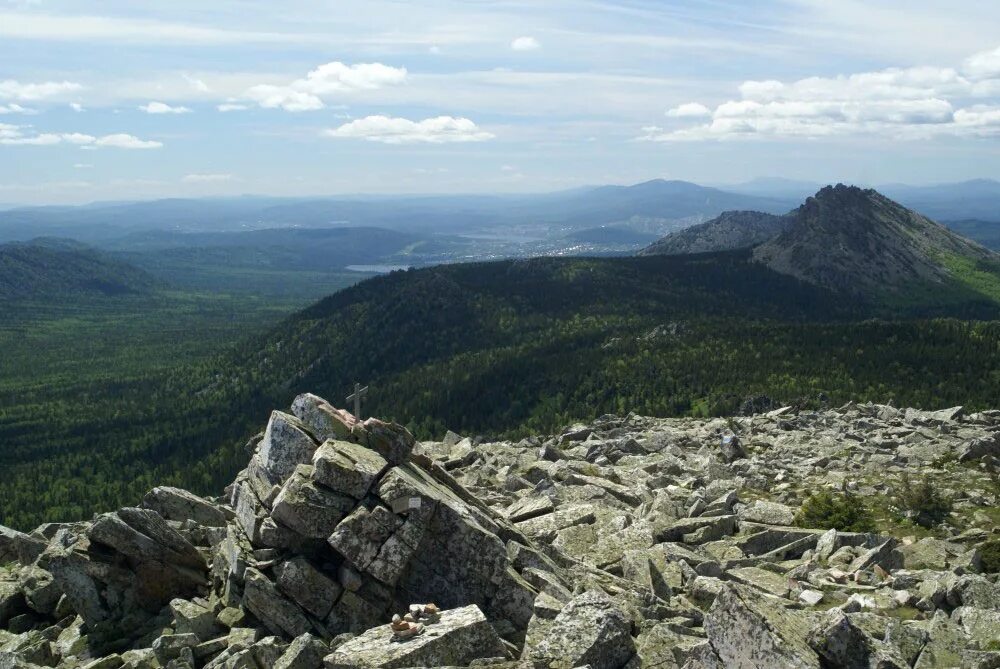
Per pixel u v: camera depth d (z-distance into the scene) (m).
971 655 15.55
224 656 18.97
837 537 28.39
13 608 25.48
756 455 50.12
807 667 14.12
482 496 37.06
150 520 23.97
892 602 21.84
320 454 22.05
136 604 23.30
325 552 21.53
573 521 30.00
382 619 20.44
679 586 23.42
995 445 43.53
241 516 23.55
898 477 40.66
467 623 17.48
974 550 26.30
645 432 60.91
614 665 16.62
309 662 17.58
